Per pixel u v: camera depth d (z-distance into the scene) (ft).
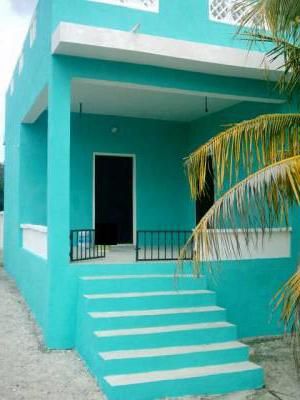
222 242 22.06
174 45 25.27
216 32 28.17
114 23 26.12
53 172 24.61
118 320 21.65
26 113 35.19
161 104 35.45
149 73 26.58
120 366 19.33
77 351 23.86
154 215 40.37
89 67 25.39
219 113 37.47
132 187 39.99
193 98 33.73
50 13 25.70
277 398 19.31
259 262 28.35
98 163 39.06
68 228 24.79
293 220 29.40
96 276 24.77
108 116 39.24
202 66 26.66
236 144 18.80
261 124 19.08
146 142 40.40
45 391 19.03
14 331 27.20
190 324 22.59
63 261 24.57
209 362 20.63
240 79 28.68
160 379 18.83
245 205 16.83
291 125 19.40
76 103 35.22
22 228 38.17
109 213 39.24
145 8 26.73
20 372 21.01
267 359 24.12
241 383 19.97
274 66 27.27
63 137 24.86
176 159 41.29
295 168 16.79
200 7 27.94
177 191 41.22
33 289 31.09
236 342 22.02
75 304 24.61
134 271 25.52
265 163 19.03
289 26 19.67
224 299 27.20
